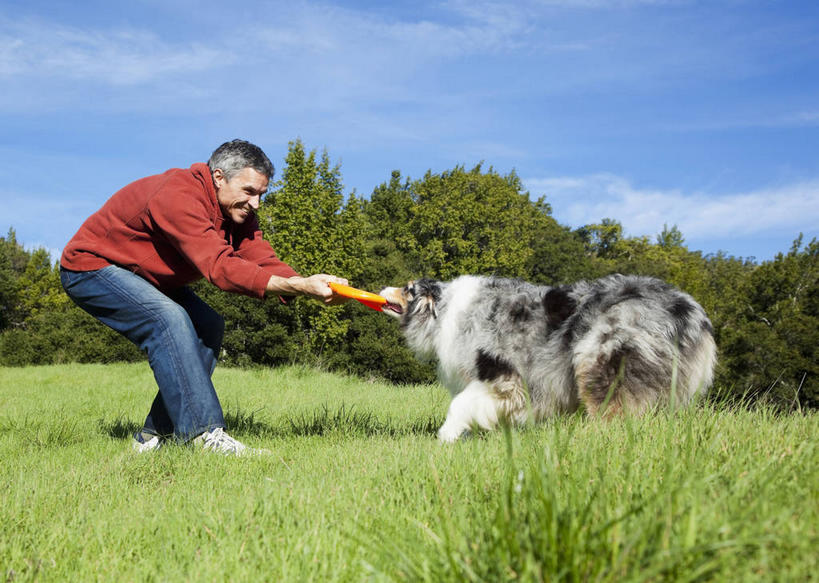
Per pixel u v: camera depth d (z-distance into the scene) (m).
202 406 3.99
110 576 1.83
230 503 2.42
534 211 50.53
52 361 34.66
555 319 4.45
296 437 4.77
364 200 53.62
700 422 2.68
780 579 1.17
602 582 1.25
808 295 27.38
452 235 42.25
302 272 30.52
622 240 75.88
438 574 1.41
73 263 4.13
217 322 4.59
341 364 29.84
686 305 4.23
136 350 33.66
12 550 2.01
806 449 2.06
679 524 1.40
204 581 1.69
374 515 2.05
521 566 1.32
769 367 23.19
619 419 3.22
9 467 3.95
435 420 5.77
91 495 2.88
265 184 4.27
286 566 1.69
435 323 4.96
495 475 2.24
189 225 3.93
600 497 1.59
